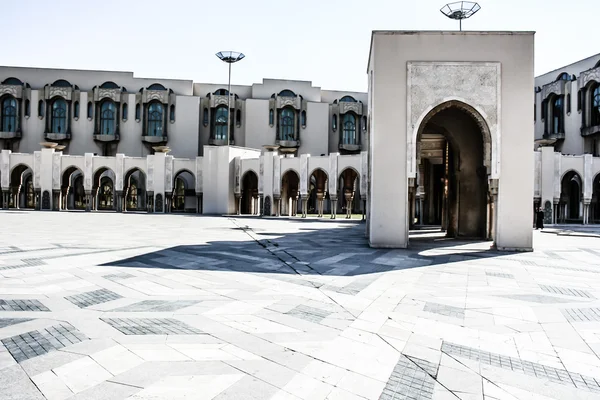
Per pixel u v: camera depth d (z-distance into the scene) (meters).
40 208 36.78
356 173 32.66
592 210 35.31
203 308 5.26
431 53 12.20
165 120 47.25
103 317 4.80
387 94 12.25
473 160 15.80
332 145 52.25
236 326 4.54
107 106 47.22
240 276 7.47
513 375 3.36
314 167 32.66
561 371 3.45
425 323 4.75
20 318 4.73
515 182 11.95
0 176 36.84
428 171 25.97
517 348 3.98
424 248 12.21
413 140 12.13
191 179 45.44
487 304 5.64
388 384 3.16
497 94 12.03
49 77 47.16
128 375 3.23
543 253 11.36
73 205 45.62
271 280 7.14
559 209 32.06
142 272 7.71
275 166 34.00
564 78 42.66
